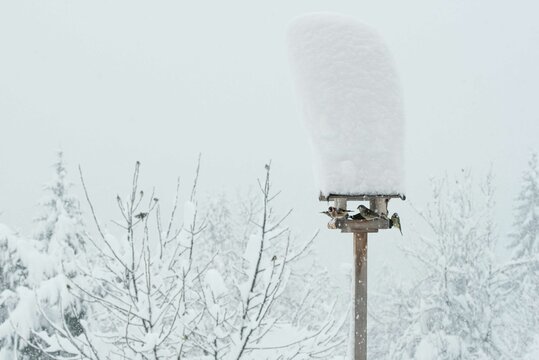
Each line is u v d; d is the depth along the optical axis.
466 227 14.45
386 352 19.72
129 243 5.47
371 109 5.39
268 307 4.89
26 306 11.21
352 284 5.26
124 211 4.99
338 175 5.21
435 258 14.84
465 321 14.35
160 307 5.87
